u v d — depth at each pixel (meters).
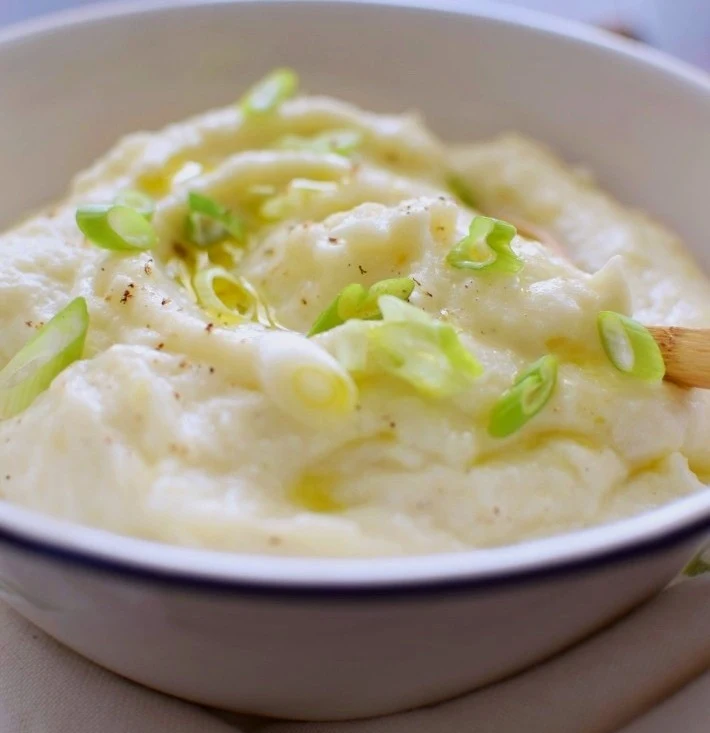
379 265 0.35
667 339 0.33
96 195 0.40
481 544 0.31
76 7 0.58
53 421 0.32
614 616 0.32
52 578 0.28
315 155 0.40
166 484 0.31
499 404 0.32
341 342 0.32
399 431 0.32
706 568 0.33
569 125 0.45
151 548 0.26
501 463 0.32
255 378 0.32
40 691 0.32
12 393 0.33
